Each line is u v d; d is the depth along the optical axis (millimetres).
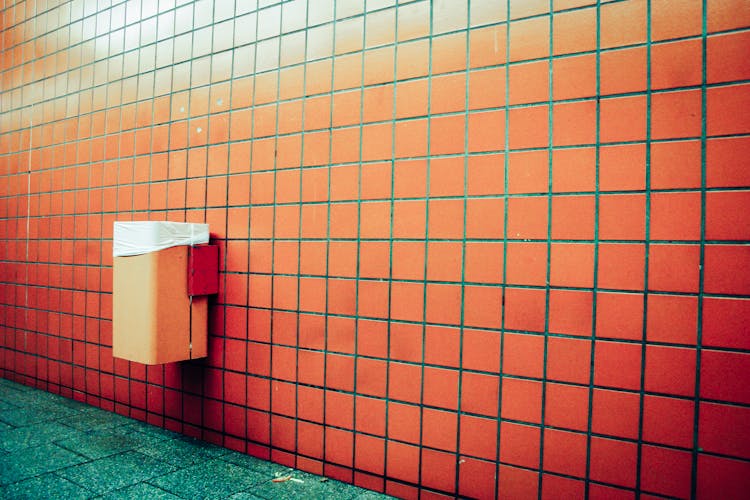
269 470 2814
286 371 2881
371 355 2588
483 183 2309
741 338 1830
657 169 1970
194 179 3303
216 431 3176
